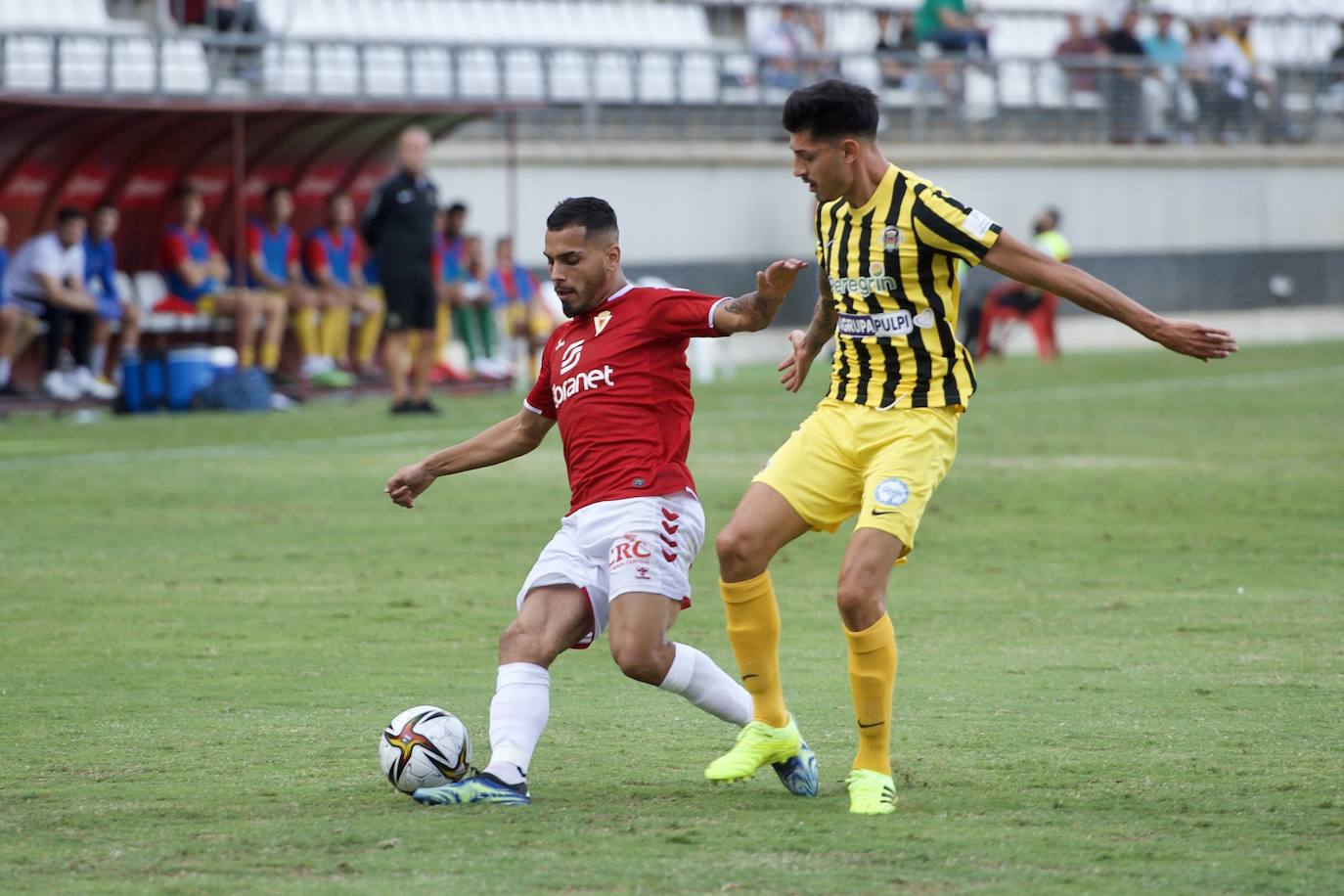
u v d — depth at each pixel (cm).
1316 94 11025
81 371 5662
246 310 5856
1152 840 1355
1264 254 10419
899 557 1498
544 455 4806
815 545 3228
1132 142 10081
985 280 8862
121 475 4175
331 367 6350
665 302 1521
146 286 6000
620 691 2014
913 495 1492
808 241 8738
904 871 1270
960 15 9588
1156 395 6444
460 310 6700
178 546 3161
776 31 9025
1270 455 4588
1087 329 9806
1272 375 7394
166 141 5922
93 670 2114
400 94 7262
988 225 1477
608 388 1521
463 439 4944
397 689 2006
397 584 2770
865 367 1541
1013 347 9356
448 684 2034
